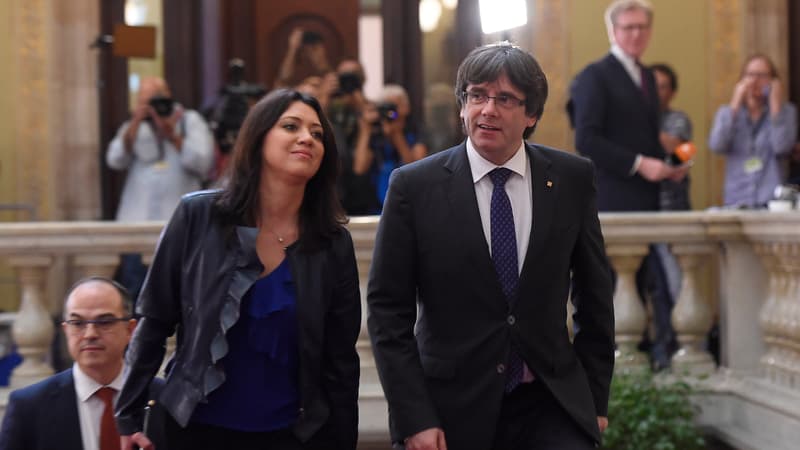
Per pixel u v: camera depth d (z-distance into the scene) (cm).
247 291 358
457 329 365
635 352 621
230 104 756
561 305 369
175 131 754
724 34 938
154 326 370
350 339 375
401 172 373
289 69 864
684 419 581
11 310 857
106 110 914
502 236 366
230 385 357
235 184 365
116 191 918
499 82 354
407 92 933
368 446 597
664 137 796
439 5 933
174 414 351
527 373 367
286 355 361
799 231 547
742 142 811
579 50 927
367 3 943
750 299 611
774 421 562
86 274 615
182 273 362
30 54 905
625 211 671
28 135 908
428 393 363
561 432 361
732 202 816
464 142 381
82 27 912
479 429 361
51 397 433
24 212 908
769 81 808
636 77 691
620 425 576
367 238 598
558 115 928
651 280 682
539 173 371
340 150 740
